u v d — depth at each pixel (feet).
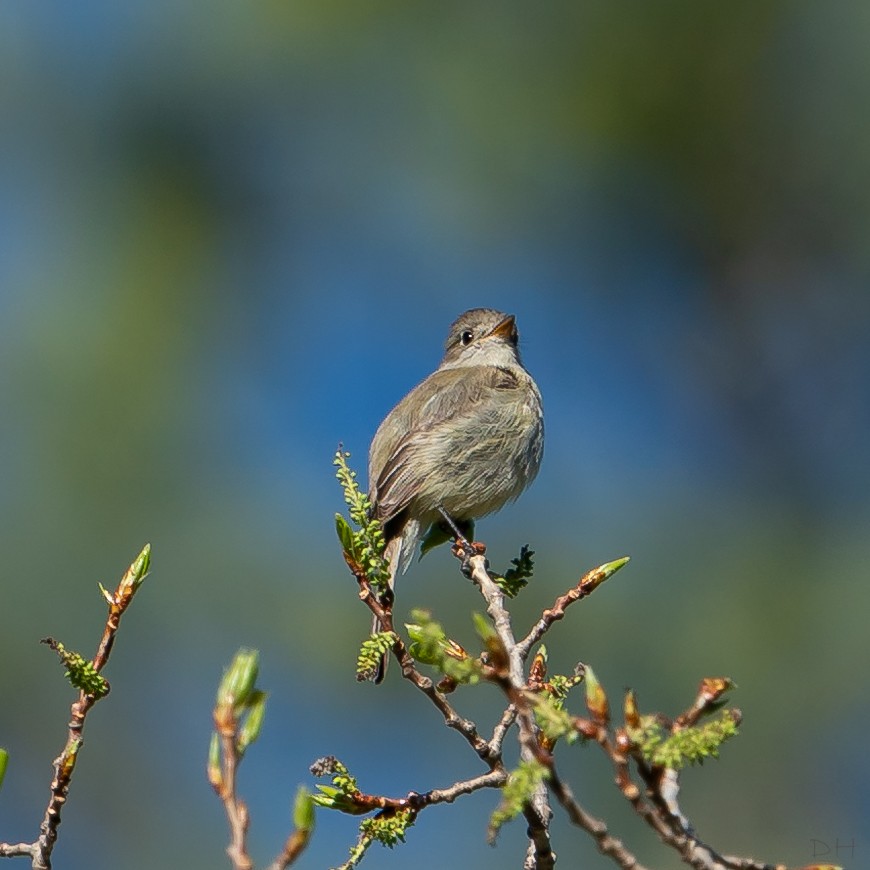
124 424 43.37
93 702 18.42
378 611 19.11
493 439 35.45
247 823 13.75
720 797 40.70
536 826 17.56
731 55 51.31
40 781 42.50
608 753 14.51
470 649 40.98
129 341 44.60
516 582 24.76
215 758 14.01
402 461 35.29
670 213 53.06
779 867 14.78
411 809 18.38
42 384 43.45
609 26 50.57
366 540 19.40
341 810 18.33
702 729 14.35
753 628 41.34
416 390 37.83
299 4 51.03
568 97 50.96
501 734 18.99
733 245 53.88
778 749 40.68
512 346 39.17
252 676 14.34
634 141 51.70
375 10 50.65
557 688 19.63
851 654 40.91
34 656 41.70
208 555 42.63
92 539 42.19
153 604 42.42
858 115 52.19
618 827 38.29
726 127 52.06
